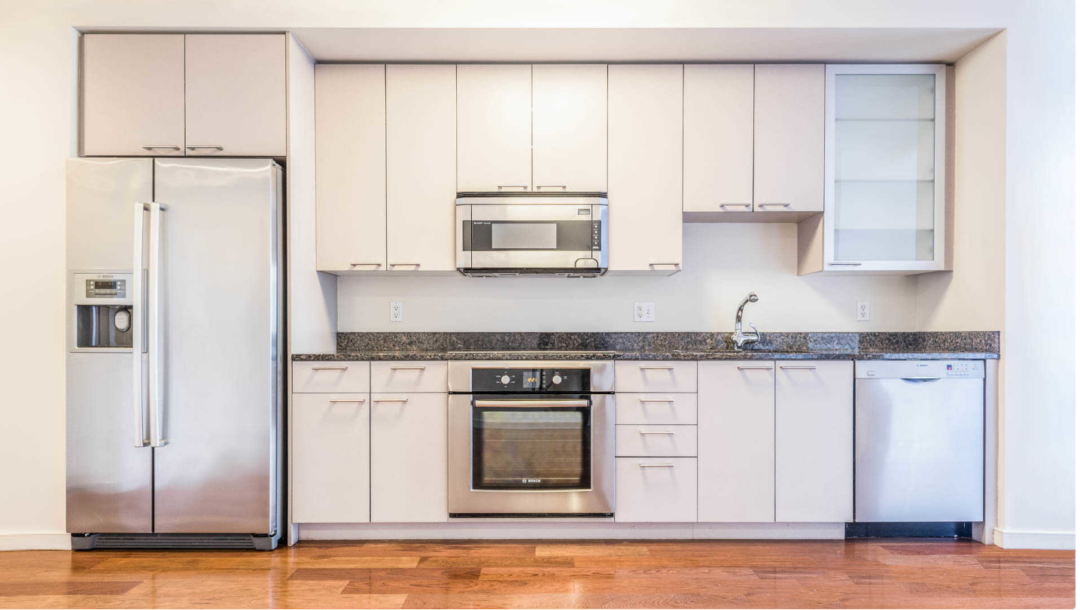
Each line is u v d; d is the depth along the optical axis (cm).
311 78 286
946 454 262
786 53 282
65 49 257
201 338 253
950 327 294
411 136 290
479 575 229
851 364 263
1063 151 258
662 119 292
